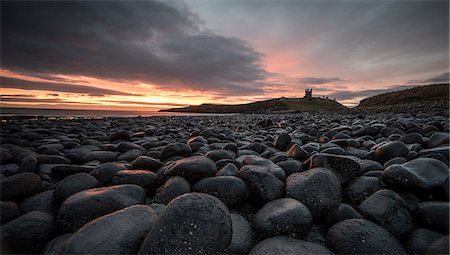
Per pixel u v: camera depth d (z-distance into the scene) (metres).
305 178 3.04
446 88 44.91
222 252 1.98
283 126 12.09
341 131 7.85
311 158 3.71
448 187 2.69
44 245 2.36
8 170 4.03
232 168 3.52
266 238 2.38
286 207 2.56
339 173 3.32
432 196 2.84
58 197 2.96
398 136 5.86
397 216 2.44
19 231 2.28
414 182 2.83
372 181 3.07
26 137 7.58
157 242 1.87
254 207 3.07
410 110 25.58
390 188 3.06
